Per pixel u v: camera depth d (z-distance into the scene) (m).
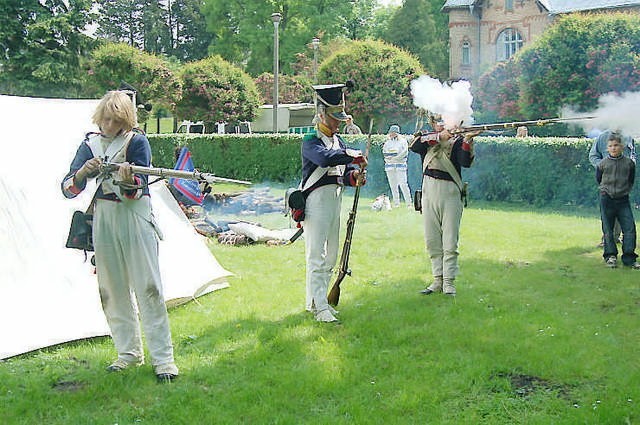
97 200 4.62
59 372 4.83
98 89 30.53
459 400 4.41
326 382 4.62
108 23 72.44
